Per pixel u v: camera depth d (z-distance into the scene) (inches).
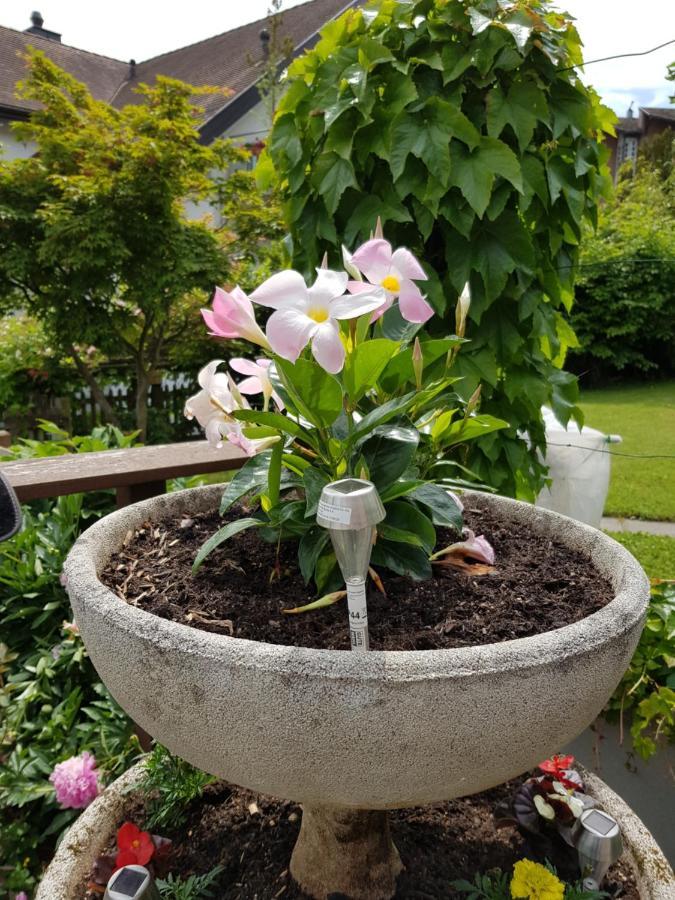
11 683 82.4
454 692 31.2
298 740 32.2
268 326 33.7
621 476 220.4
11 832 70.4
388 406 41.7
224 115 508.7
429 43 73.4
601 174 86.9
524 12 71.1
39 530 99.0
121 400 297.7
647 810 69.3
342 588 43.0
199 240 260.1
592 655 34.0
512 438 85.5
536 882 43.4
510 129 76.1
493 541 53.6
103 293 244.4
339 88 73.4
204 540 53.2
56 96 253.1
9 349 276.8
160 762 56.4
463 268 76.1
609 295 359.6
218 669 32.4
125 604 37.6
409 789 33.9
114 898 41.4
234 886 50.1
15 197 245.3
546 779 52.4
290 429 41.5
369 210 76.9
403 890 48.8
